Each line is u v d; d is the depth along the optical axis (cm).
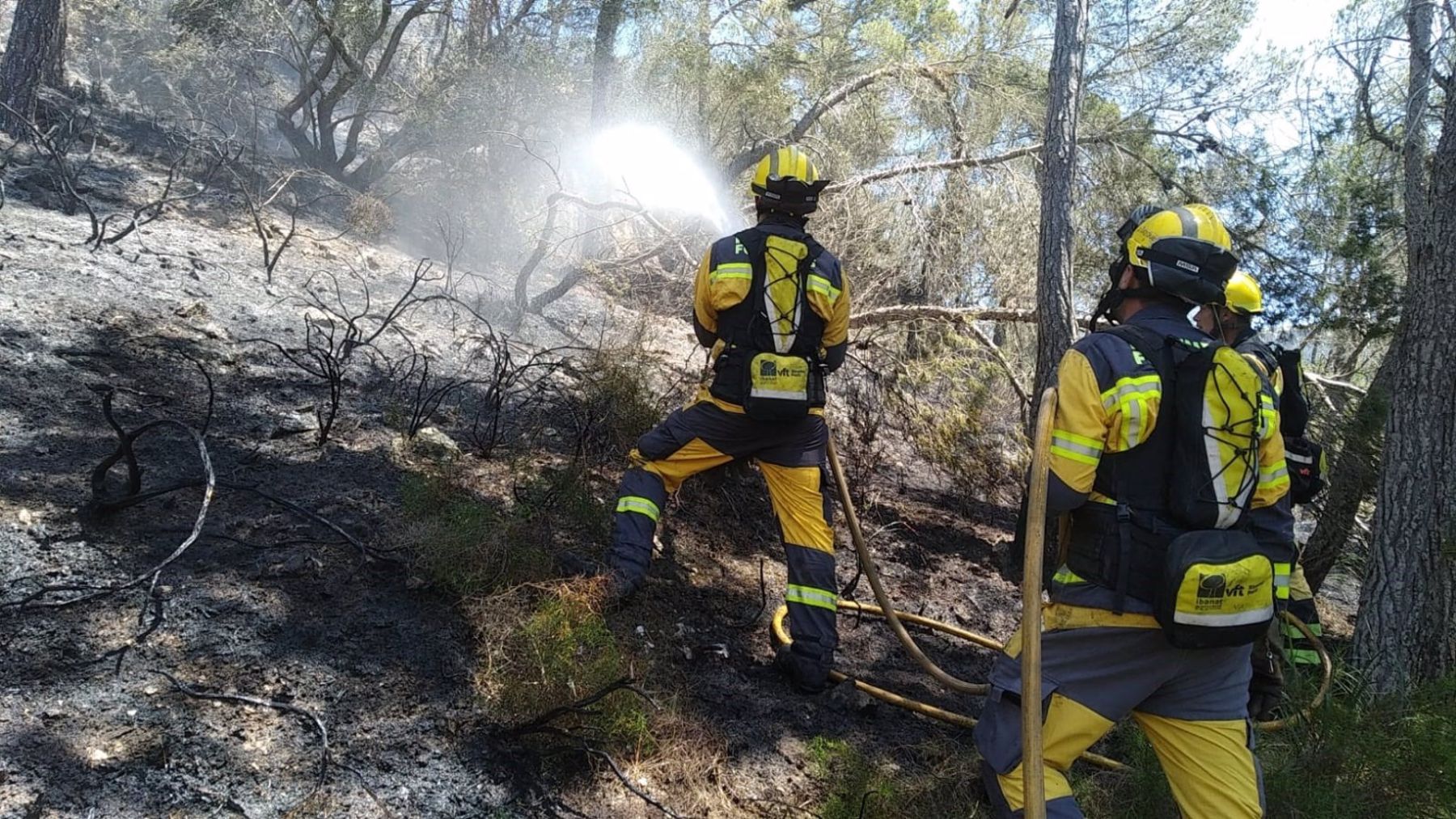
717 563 478
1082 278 855
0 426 387
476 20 958
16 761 254
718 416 378
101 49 1149
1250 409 249
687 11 1019
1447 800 318
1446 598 444
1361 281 784
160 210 685
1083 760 372
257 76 1044
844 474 602
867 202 846
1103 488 252
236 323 552
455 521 383
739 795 326
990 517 646
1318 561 625
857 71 1043
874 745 371
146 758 267
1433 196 453
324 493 406
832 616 381
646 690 353
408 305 619
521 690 316
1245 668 256
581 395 577
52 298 504
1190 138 881
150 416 428
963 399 659
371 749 293
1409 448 452
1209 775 251
